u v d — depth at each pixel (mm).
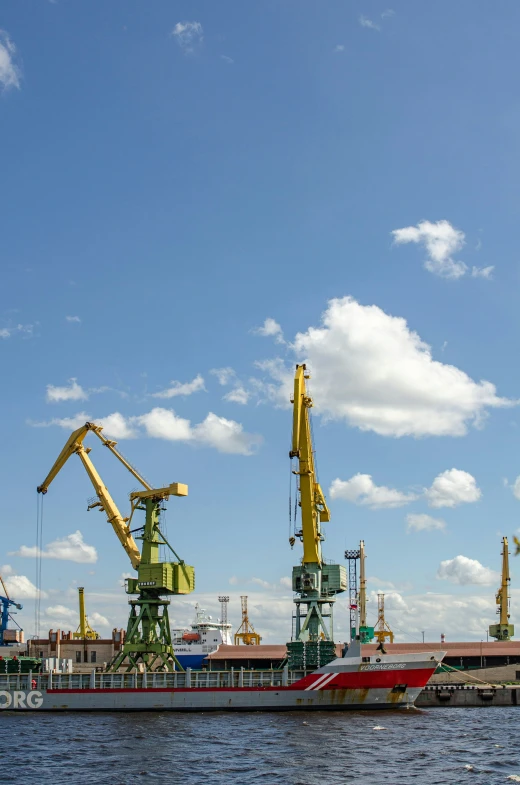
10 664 116312
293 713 98500
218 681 106312
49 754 70312
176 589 113500
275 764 64125
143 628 114250
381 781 57469
